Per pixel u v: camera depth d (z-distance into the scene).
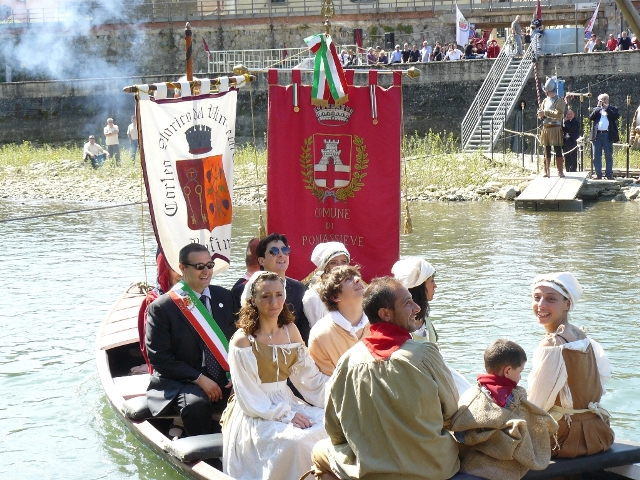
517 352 10.41
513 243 30.98
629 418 14.95
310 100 16.33
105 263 29.27
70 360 18.80
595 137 42.81
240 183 49.22
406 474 9.73
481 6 79.56
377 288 10.09
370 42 81.12
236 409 11.84
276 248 14.08
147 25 84.81
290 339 11.95
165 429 14.20
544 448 10.52
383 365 9.83
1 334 20.72
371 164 16.34
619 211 37.81
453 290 24.02
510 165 49.28
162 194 15.58
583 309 21.61
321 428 11.46
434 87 68.19
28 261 29.91
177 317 13.57
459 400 10.65
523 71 63.72
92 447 14.27
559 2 78.38
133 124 59.81
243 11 83.88
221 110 15.90
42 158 65.06
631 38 67.25
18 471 13.46
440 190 44.97
